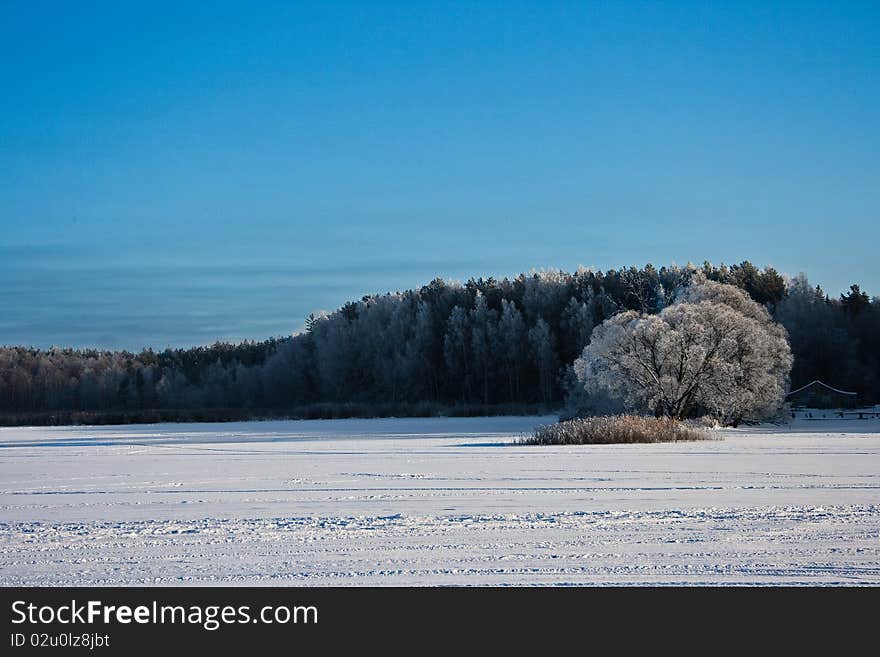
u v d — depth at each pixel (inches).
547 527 587.8
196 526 622.2
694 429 1777.8
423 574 461.4
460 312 4638.3
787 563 471.5
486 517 634.8
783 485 820.6
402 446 1630.2
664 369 2207.2
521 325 4515.3
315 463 1214.3
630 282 4414.4
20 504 771.4
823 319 4010.8
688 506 680.4
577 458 1206.9
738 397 2263.8
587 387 2287.2
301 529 598.9
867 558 480.4
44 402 5590.6
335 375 4805.6
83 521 658.8
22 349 6653.5
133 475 1067.9
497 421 3041.3
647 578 447.2
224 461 1302.9
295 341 5191.9
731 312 2326.5
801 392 3563.0
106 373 5590.6
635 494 766.5
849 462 1074.1
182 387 5280.5
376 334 4832.7
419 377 4658.0
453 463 1155.3
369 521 629.0
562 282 4830.2
